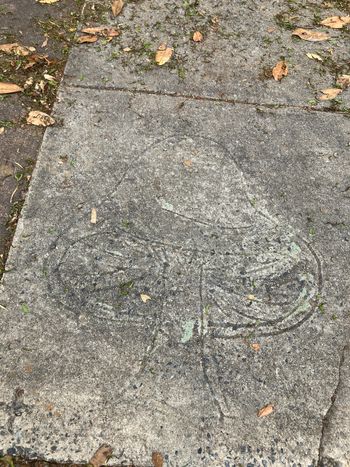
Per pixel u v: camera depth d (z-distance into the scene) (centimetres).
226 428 157
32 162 205
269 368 167
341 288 185
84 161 206
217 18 268
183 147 215
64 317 170
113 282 178
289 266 187
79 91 228
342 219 202
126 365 164
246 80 242
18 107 221
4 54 238
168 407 158
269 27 268
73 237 186
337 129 230
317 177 213
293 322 176
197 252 186
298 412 161
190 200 200
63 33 250
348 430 160
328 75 251
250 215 199
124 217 193
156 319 172
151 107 226
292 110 234
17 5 258
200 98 232
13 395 157
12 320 168
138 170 206
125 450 152
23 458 150
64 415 155
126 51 246
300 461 155
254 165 213
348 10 286
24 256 181
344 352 173
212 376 164
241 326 173
